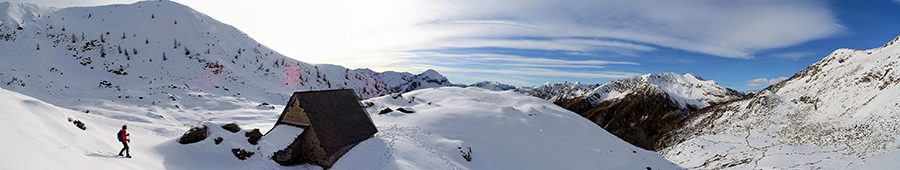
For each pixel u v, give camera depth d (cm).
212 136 2209
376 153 2555
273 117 5150
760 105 8475
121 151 1638
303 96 2538
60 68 8981
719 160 5628
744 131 7338
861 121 5494
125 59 11144
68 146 1466
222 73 11694
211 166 1916
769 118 7619
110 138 2012
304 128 2423
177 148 1989
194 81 10362
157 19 15275
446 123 4006
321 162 2397
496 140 3775
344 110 2889
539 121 4916
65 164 1223
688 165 5891
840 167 4000
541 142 3984
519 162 3356
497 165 3169
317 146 2409
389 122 4022
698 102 19525
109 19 14675
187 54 12456
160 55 11900
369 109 5153
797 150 5347
